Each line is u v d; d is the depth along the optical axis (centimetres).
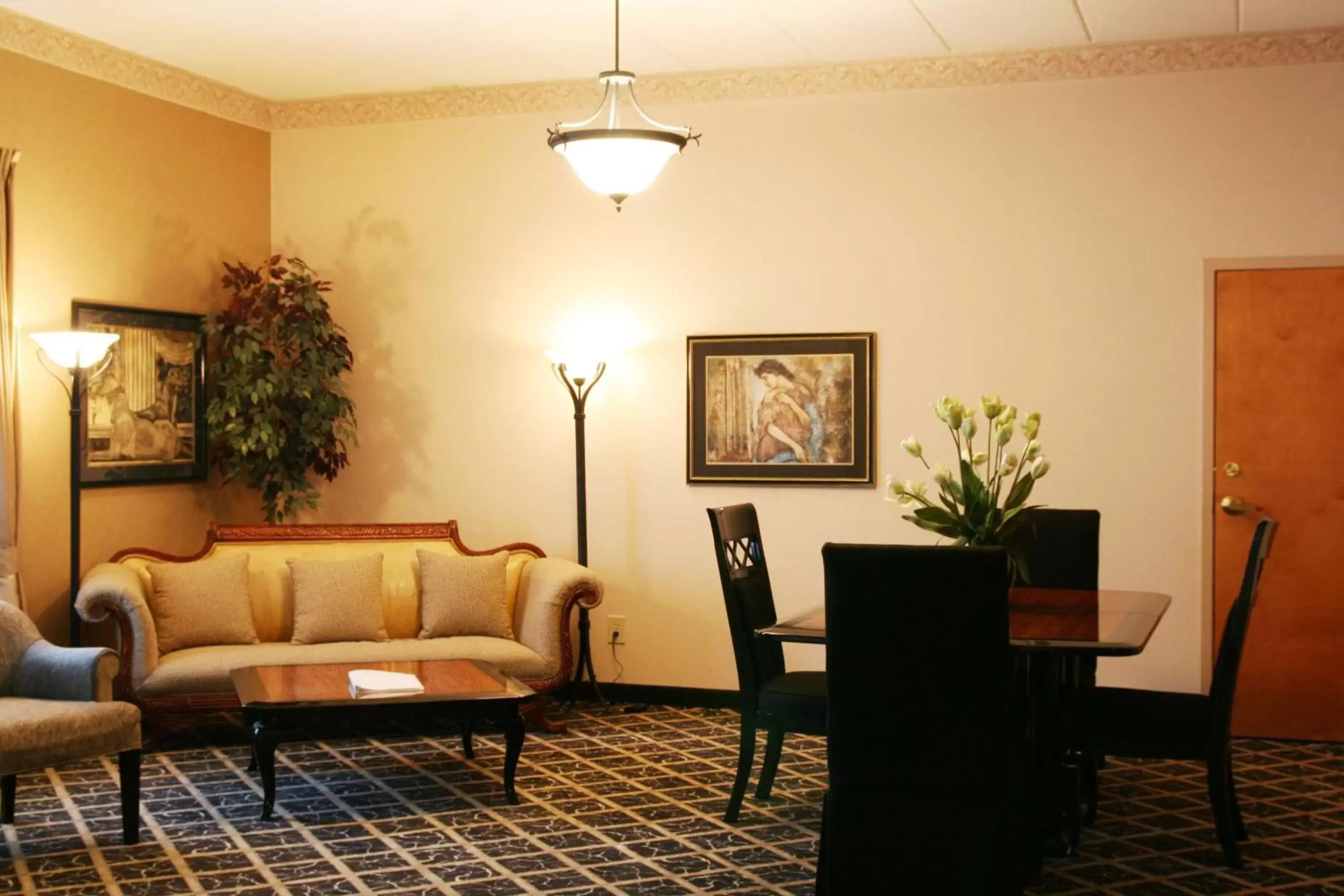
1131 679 596
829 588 340
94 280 596
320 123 696
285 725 454
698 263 648
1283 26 561
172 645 570
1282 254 576
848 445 629
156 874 400
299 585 597
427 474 687
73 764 531
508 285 675
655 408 655
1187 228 587
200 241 657
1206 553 586
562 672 593
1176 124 587
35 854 419
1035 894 384
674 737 585
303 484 664
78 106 585
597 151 429
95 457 596
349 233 694
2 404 538
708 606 651
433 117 682
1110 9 533
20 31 553
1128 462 594
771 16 543
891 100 620
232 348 653
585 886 390
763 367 639
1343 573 573
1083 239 598
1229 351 583
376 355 691
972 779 336
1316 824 455
